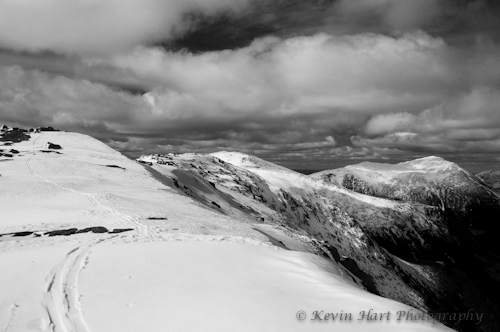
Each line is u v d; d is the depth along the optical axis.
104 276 12.79
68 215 27.47
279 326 8.84
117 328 8.84
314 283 12.60
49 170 49.03
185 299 10.70
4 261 14.52
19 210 29.30
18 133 79.75
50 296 10.80
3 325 8.95
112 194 36.62
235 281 12.60
